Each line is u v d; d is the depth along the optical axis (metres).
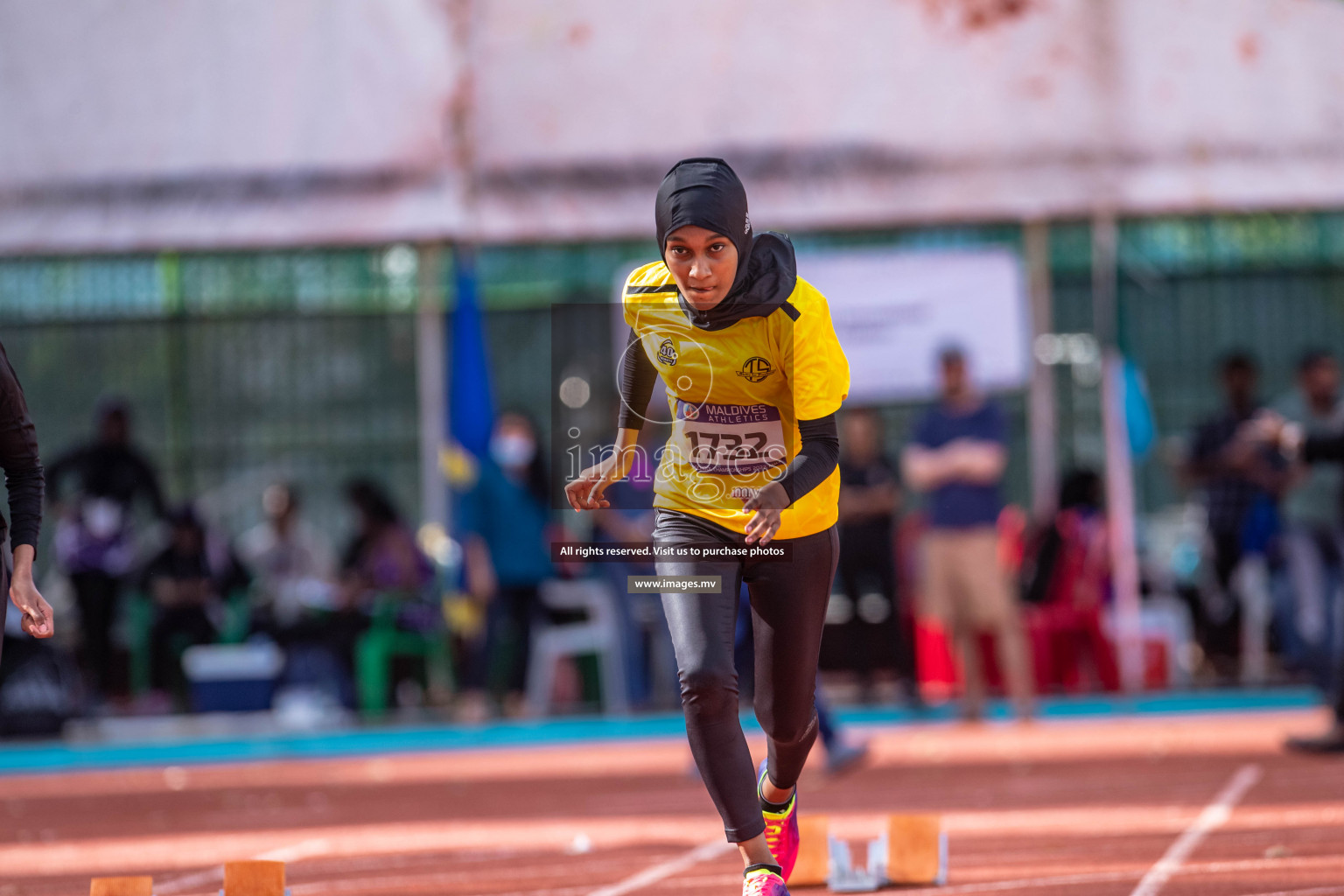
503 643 41.94
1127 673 41.66
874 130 37.59
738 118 37.62
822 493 13.62
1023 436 51.19
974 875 17.86
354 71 37.72
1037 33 37.59
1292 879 16.73
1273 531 42.84
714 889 17.50
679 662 13.27
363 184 37.62
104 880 15.24
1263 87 37.47
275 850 22.34
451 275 47.09
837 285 40.16
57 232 37.28
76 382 49.97
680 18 37.62
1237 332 50.53
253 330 51.56
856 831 22.16
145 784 32.69
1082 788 26.06
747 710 38.41
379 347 51.97
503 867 19.91
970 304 39.88
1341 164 37.28
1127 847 19.61
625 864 19.86
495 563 40.66
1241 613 44.56
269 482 51.44
